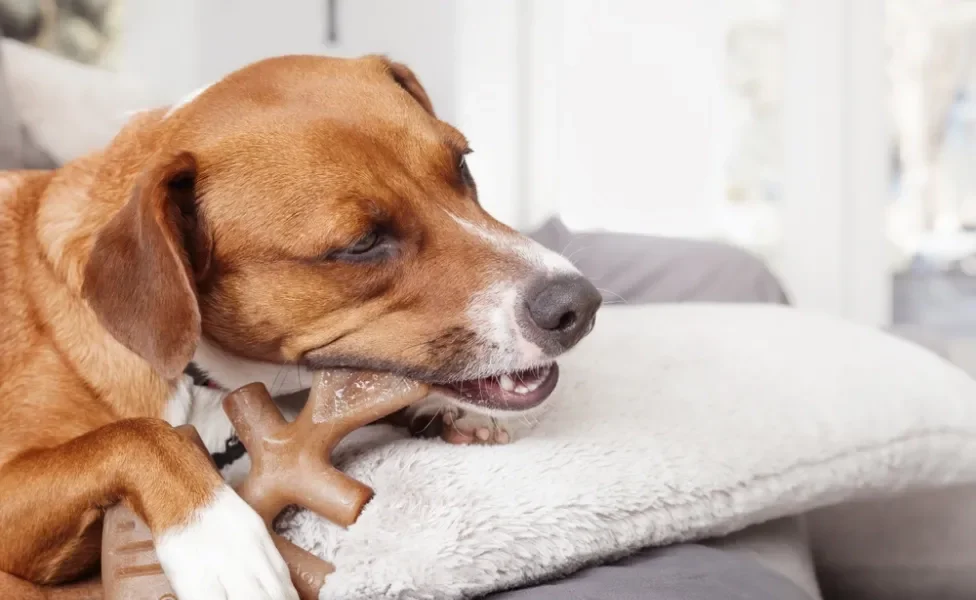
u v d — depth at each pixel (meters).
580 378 0.69
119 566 0.55
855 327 0.78
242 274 0.64
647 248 1.07
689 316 0.83
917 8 1.71
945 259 1.75
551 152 1.86
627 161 1.84
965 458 0.68
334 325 0.64
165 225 0.61
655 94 1.82
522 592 0.55
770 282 1.05
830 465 0.64
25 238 0.68
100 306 0.60
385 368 0.64
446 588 0.54
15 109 1.01
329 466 0.56
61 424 0.63
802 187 1.75
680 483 0.60
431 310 0.63
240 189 0.63
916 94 1.73
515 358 0.62
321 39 1.88
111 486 0.57
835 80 1.71
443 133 0.68
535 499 0.57
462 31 1.82
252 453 0.57
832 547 0.81
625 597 0.52
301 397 0.69
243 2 1.86
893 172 1.76
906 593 0.81
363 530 0.55
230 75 0.69
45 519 0.58
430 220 0.65
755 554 0.63
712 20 1.77
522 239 0.65
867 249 1.74
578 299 0.62
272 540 0.55
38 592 0.60
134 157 0.67
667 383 0.68
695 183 1.82
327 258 0.63
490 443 0.62
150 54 1.78
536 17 1.83
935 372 0.71
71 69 1.15
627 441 0.61
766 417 0.65
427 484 0.57
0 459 0.61
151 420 0.59
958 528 0.80
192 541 0.54
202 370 0.66
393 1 1.85
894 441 0.66
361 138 0.65
